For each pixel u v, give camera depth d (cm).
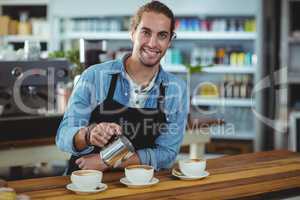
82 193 189
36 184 205
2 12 684
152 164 246
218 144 608
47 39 654
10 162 340
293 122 565
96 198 184
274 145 584
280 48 572
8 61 351
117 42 664
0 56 380
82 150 243
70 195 188
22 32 661
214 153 610
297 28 575
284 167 240
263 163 249
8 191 176
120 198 184
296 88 586
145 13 250
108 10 625
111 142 213
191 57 638
